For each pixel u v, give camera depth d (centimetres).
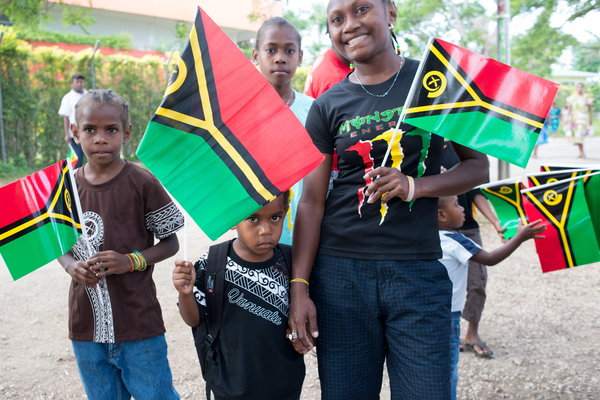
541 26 1268
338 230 225
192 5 2477
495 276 577
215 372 226
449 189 215
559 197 328
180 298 212
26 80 1212
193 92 207
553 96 213
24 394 344
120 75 1387
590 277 568
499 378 369
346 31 219
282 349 224
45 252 250
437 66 216
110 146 247
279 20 343
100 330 249
